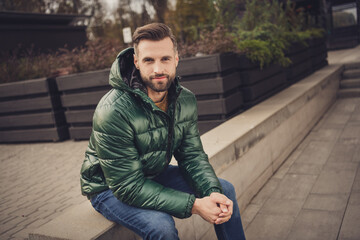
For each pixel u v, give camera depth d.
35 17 13.15
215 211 1.56
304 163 4.11
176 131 1.80
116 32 19.42
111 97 1.58
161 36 1.52
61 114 5.84
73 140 5.80
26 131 6.00
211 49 4.54
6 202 3.31
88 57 5.84
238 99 4.58
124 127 1.54
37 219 2.80
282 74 6.09
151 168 1.76
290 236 2.54
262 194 3.38
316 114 6.02
